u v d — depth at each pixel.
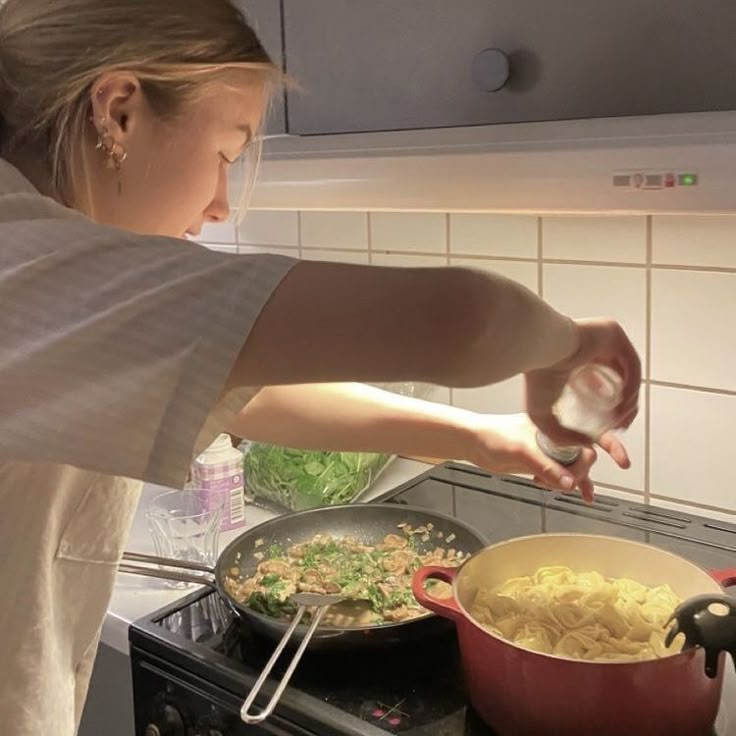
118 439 0.51
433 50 0.93
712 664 0.74
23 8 0.67
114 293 0.52
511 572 0.99
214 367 0.51
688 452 1.25
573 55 0.84
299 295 0.52
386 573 1.08
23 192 0.61
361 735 0.81
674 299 1.21
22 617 0.72
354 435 1.00
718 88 0.76
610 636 0.85
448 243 1.43
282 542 1.19
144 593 1.16
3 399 0.52
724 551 1.14
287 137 1.08
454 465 1.48
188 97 0.69
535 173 0.83
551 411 0.72
